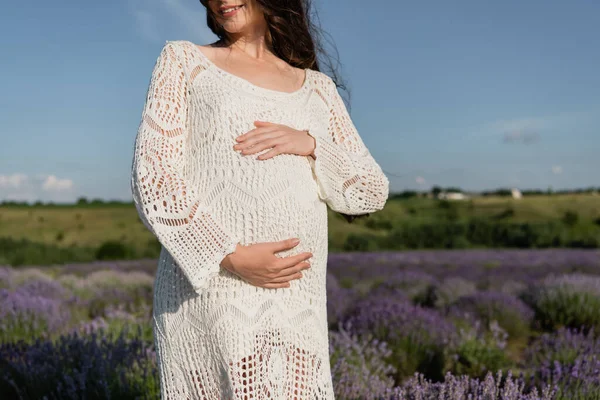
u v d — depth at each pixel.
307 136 1.98
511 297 8.43
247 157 1.86
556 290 8.69
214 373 1.83
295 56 2.27
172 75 1.93
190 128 1.94
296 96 2.07
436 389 3.33
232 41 2.14
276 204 1.86
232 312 1.79
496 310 7.90
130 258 31.77
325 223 2.06
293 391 1.88
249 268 1.77
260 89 1.98
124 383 3.99
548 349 5.53
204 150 1.89
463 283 10.60
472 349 5.57
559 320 8.20
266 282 1.81
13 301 6.93
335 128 2.23
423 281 11.76
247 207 1.84
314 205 1.98
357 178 2.04
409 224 54.50
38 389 3.99
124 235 53.38
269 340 1.82
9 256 29.12
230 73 1.99
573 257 22.17
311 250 1.95
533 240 40.66
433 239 40.72
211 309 1.81
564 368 4.18
